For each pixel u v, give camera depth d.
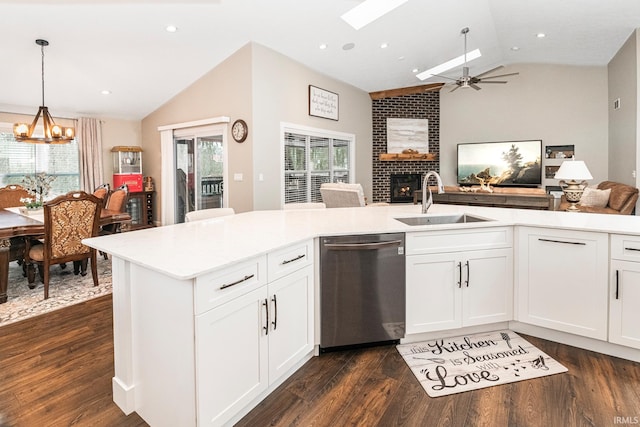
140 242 1.93
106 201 4.99
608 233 2.20
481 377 2.07
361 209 3.45
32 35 4.11
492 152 7.69
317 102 6.32
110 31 4.25
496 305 2.56
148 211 6.89
